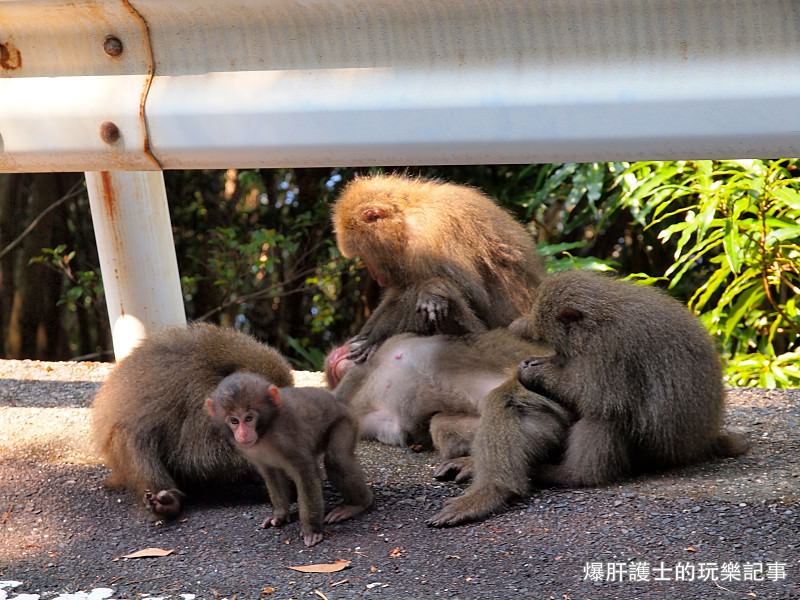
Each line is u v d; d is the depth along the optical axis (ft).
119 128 9.82
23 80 10.03
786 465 10.88
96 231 12.88
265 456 10.05
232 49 9.68
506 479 10.34
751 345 16.21
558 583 9.27
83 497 10.85
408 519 10.27
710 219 14.11
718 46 8.96
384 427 11.91
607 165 16.85
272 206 23.54
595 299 10.81
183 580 9.55
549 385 10.86
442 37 9.34
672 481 10.64
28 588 9.54
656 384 10.68
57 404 13.08
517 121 9.21
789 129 8.88
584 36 9.14
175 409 10.86
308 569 9.59
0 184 23.57
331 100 9.48
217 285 23.24
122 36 9.84
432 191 12.71
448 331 12.17
